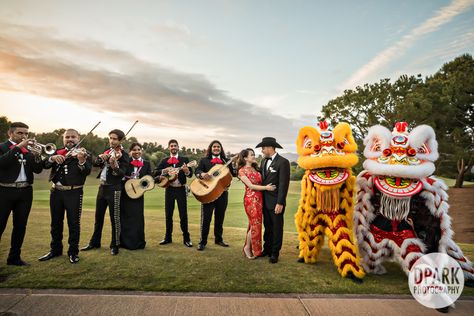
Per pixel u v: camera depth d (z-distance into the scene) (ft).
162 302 10.25
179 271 13.24
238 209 42.96
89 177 100.94
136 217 17.01
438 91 72.79
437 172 88.99
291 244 19.02
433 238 12.37
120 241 16.88
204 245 17.31
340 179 13.42
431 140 12.62
